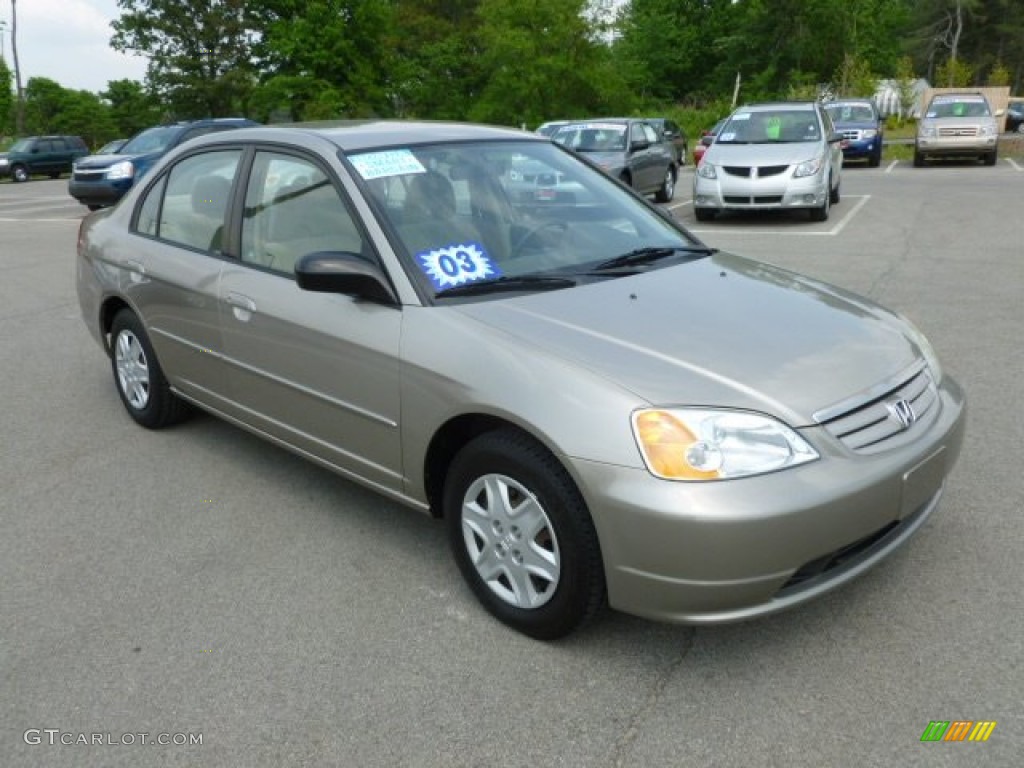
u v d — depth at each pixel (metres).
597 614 2.86
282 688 2.81
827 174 12.62
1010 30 69.81
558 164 4.22
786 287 3.58
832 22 48.81
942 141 21.33
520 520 2.93
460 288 3.32
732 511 2.49
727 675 2.80
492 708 2.69
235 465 4.57
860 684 2.73
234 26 50.03
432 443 3.16
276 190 3.90
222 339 4.09
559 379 2.76
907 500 2.80
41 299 8.98
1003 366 5.67
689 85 62.38
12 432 5.14
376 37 48.06
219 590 3.40
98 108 74.38
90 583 3.48
